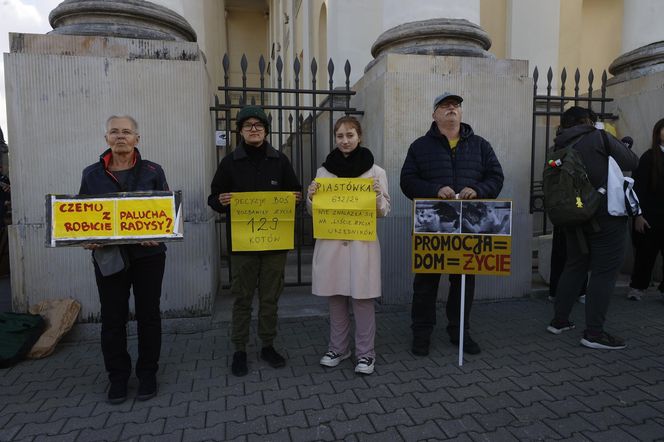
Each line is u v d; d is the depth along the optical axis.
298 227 5.34
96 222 2.86
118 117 2.91
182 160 4.17
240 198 3.28
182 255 4.23
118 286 2.93
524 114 4.98
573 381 3.20
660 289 5.11
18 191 3.94
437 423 2.68
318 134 8.23
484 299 5.08
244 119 3.24
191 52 4.14
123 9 4.18
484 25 8.75
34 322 3.71
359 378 3.26
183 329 4.24
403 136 4.67
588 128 3.79
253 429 2.63
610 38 8.70
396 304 4.81
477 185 3.50
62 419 2.75
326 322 4.46
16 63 3.86
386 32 5.20
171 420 2.73
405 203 4.73
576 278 4.00
